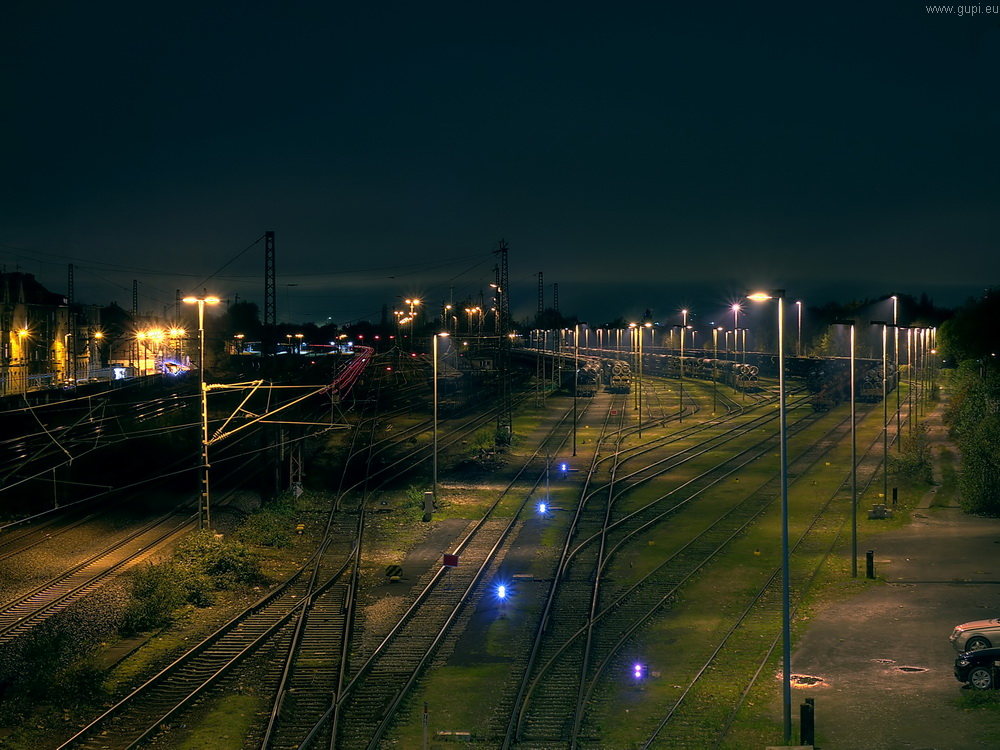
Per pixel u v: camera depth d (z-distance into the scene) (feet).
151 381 288.30
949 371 334.65
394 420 323.98
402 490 198.08
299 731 76.64
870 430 284.00
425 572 131.44
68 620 103.19
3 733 75.77
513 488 198.70
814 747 69.77
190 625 107.14
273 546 148.25
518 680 88.43
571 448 257.75
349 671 91.09
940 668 88.69
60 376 363.76
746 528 156.97
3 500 164.76
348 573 131.54
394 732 76.33
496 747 72.69
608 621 107.14
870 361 364.17
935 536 147.02
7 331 341.41
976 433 171.94
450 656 96.07
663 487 198.59
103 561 132.98
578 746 72.28
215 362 436.76
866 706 79.10
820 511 169.17
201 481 136.05
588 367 445.37
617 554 140.97
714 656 93.50
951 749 69.00
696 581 124.57
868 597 114.42
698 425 305.94
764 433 283.79
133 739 75.41
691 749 70.79
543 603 115.24
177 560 124.36
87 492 183.42
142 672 91.35
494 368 479.41
